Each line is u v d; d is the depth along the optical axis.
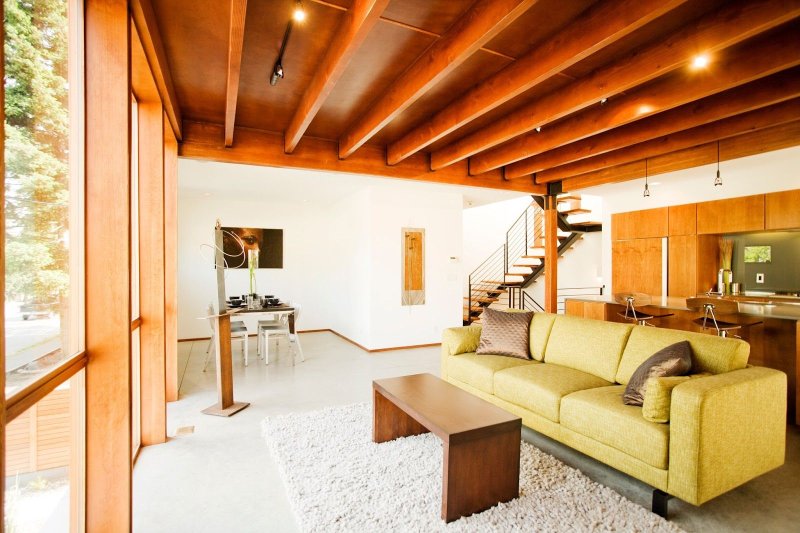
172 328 3.89
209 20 2.11
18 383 1.27
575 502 2.14
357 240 6.56
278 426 3.15
